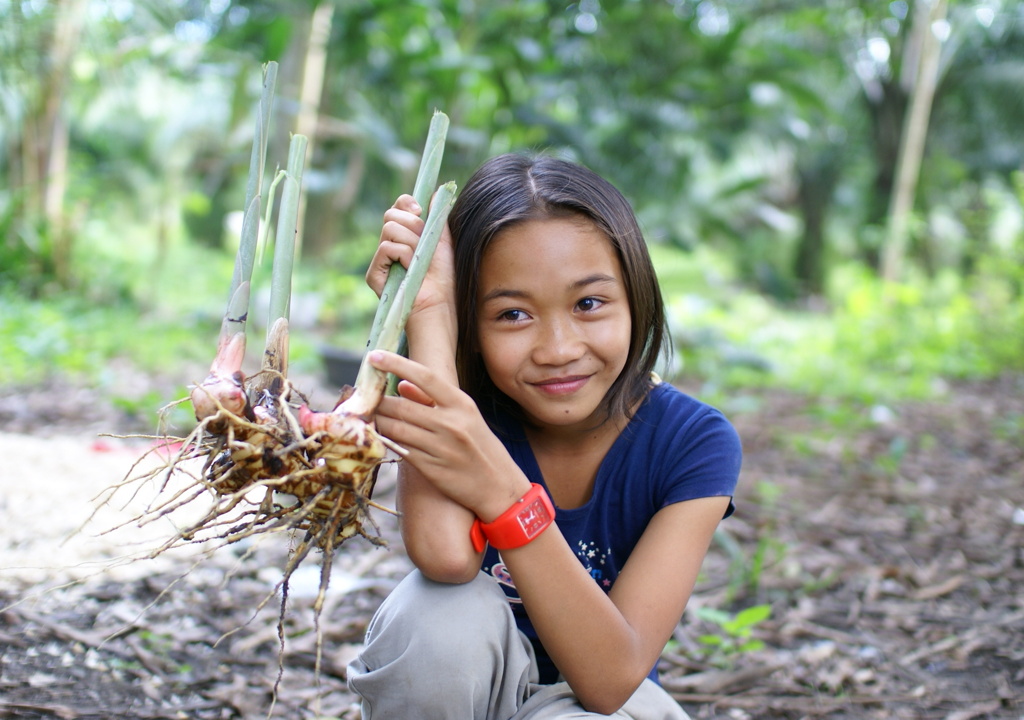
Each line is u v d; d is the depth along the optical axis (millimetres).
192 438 1160
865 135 15047
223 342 1258
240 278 1289
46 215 8062
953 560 3062
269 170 7355
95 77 7891
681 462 1438
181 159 12648
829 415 5301
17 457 3582
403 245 1346
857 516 3555
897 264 10414
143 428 4176
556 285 1272
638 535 1482
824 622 2521
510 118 6988
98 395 4820
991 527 3447
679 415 1476
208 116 12594
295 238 1373
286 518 1189
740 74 7613
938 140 15328
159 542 2756
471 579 1314
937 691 2094
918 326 8234
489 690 1336
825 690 2092
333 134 7422
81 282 8148
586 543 1487
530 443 1513
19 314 6527
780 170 16500
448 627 1293
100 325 6848
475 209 1338
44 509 2986
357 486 1155
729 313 10062
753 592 2721
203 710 1817
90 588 2375
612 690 1274
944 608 2643
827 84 13086
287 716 1829
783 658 2262
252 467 1195
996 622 2525
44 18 6055
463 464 1207
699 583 2785
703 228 9578
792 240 16906
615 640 1259
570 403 1321
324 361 5336
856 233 15523
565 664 1267
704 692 2066
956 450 4773
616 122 8219
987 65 12812
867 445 4758
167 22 6855
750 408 5363
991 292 8227
